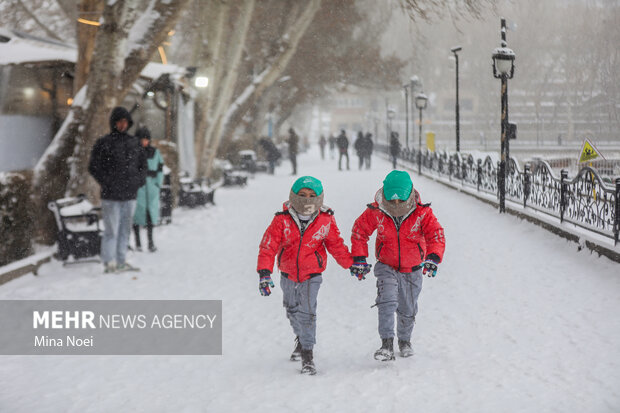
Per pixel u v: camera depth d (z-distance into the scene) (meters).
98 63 27.84
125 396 11.43
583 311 16.17
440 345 13.96
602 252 22.03
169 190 35.94
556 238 26.77
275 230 12.29
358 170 84.31
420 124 76.44
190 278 22.00
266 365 13.09
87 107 27.78
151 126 42.41
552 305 16.97
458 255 25.02
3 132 28.84
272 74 68.88
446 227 32.66
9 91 29.39
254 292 19.92
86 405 11.00
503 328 15.09
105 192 22.31
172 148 41.34
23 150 30.03
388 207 12.39
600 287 18.55
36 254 23.84
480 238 28.78
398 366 12.53
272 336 15.30
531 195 33.16
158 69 39.38
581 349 13.20
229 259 25.55
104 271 22.64
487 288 19.36
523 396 10.69
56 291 19.97
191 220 37.34
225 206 44.47
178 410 10.62
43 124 31.89
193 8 60.47
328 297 19.00
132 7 27.81
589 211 24.48
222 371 12.79
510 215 35.06
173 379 12.38
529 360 12.63
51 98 32.66
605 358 12.56
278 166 100.69
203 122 56.59
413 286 12.98
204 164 58.31
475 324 15.57
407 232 12.62
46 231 25.17
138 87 38.72
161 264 24.48
